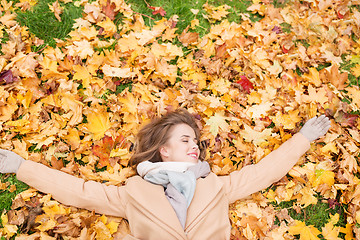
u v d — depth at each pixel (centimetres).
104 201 240
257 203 277
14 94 279
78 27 324
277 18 365
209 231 228
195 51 332
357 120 312
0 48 300
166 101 296
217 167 282
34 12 321
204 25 351
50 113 282
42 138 268
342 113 311
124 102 285
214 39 344
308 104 315
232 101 311
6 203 253
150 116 288
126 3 342
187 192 232
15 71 282
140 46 318
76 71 289
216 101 301
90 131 275
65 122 279
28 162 248
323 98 319
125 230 252
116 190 246
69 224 240
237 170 277
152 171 247
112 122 285
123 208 241
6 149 262
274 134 298
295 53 346
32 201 249
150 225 222
